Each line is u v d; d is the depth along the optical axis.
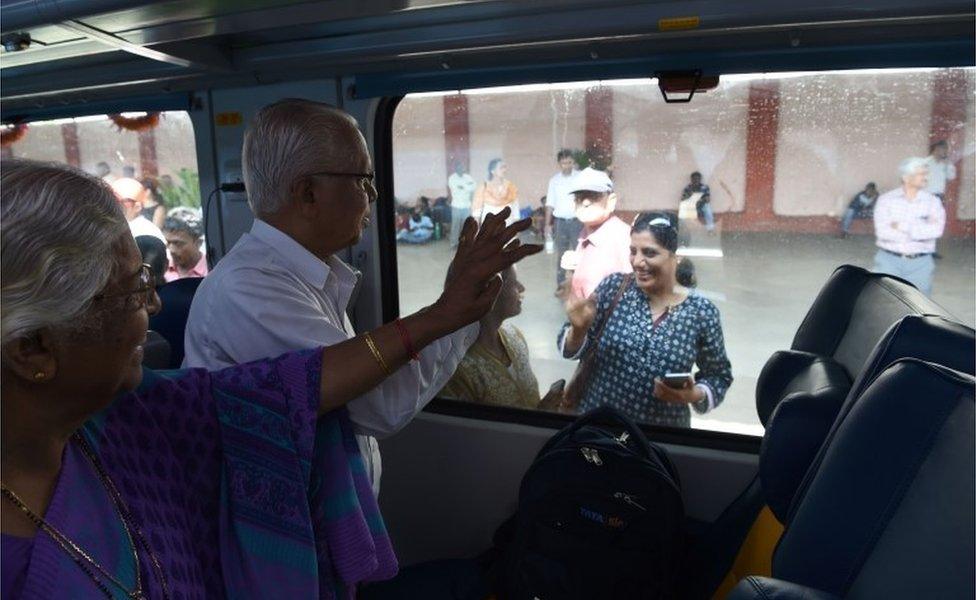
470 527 2.49
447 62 2.13
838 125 2.10
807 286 2.26
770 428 1.37
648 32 1.81
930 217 2.06
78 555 0.71
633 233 2.40
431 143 2.44
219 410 0.97
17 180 0.62
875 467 0.95
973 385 0.90
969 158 1.99
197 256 2.81
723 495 2.17
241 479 0.96
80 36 1.88
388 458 2.55
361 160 1.29
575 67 2.03
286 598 0.97
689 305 2.38
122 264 0.69
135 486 0.84
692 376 2.39
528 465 2.39
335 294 1.39
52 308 0.62
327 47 2.13
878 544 0.94
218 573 0.96
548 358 2.51
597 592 1.85
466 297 1.04
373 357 1.02
